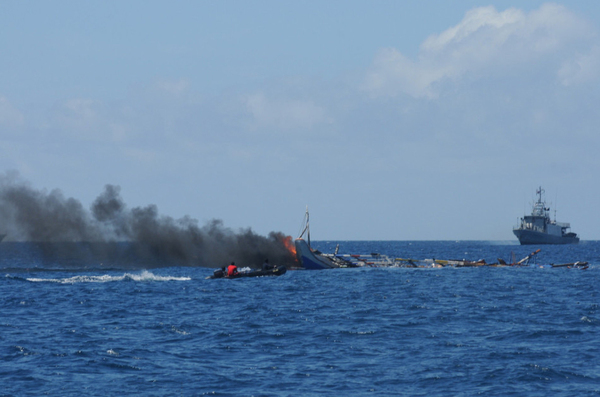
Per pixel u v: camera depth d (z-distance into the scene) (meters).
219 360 95.31
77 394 78.06
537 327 123.00
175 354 98.94
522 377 85.44
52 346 103.25
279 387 81.38
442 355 98.19
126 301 160.38
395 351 101.38
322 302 160.25
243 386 81.75
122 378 85.12
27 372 87.50
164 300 163.25
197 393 78.94
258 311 143.62
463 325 125.81
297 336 113.69
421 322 129.00
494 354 98.56
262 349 102.88
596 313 142.50
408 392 79.62
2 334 113.31
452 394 78.75
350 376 86.44
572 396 78.06
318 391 79.75
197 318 133.25
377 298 170.12
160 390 79.94
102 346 103.81
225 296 172.38
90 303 155.88
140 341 108.50
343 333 116.38
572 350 101.50
